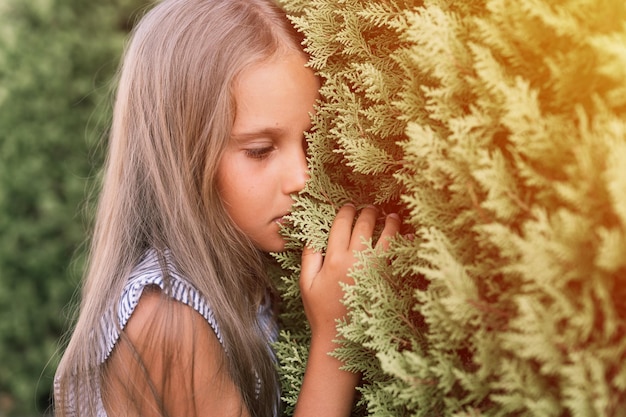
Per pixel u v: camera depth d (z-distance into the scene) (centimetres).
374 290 72
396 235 74
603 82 62
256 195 82
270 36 82
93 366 86
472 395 64
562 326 61
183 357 83
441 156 66
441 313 65
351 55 79
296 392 82
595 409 59
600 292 59
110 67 213
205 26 85
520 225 64
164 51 87
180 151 86
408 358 68
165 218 86
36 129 209
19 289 211
